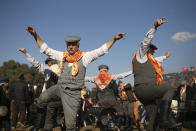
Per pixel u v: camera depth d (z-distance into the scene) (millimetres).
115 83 5055
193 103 6844
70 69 3035
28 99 7910
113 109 5027
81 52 3117
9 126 4117
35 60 4090
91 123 8164
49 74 4254
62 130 4215
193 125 6426
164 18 2715
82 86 3041
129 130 6492
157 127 2881
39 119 4410
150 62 2988
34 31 2967
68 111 2938
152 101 2914
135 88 3020
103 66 4977
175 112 6562
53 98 3119
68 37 3070
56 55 3193
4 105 4117
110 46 2930
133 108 6520
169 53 4094
